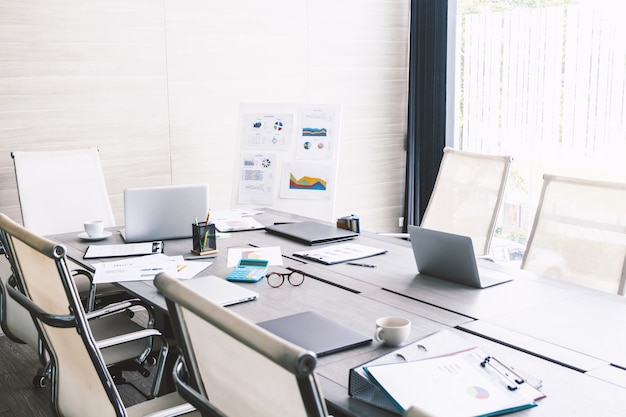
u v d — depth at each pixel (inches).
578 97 212.7
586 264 137.6
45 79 201.6
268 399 58.8
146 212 152.2
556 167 222.1
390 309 107.0
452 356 81.7
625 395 76.7
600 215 137.3
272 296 114.4
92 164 187.3
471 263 115.8
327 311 106.5
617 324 99.7
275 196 213.3
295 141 212.8
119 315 142.1
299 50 246.8
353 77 260.2
